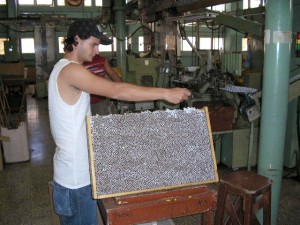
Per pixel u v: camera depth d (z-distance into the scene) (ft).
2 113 13.87
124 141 4.37
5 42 27.99
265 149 6.88
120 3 19.39
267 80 6.62
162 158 4.49
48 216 8.37
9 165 12.07
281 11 6.21
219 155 12.00
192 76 12.17
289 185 9.98
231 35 32.14
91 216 4.97
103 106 10.53
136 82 16.62
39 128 17.51
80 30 4.46
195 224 7.95
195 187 4.56
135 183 4.32
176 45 14.61
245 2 30.37
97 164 4.22
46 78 26.61
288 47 6.40
